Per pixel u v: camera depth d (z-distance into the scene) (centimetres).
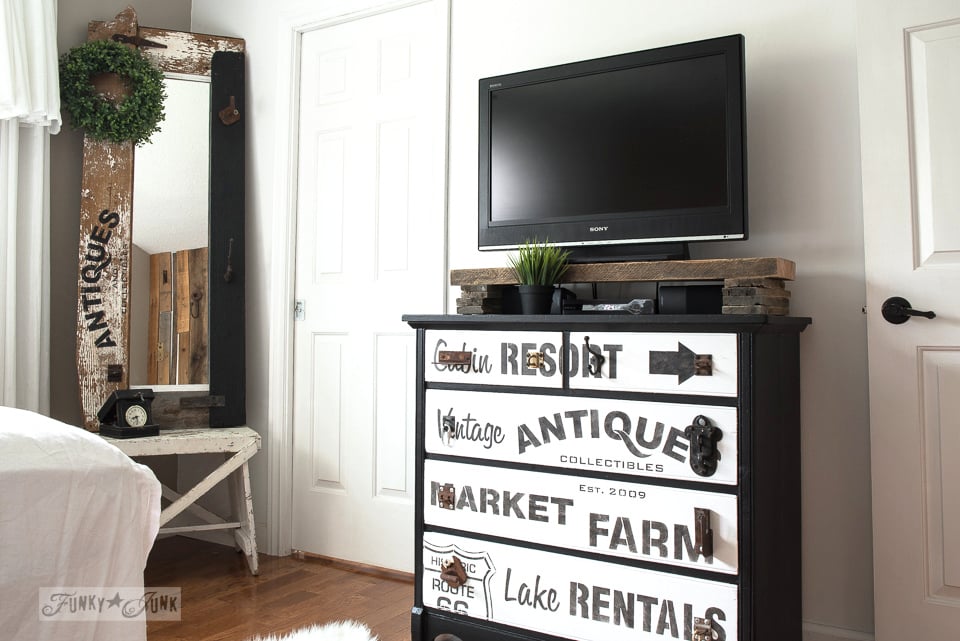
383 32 282
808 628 196
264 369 303
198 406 290
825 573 195
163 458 324
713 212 195
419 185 271
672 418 165
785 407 181
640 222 204
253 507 304
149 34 298
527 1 248
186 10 334
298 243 301
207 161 303
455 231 261
